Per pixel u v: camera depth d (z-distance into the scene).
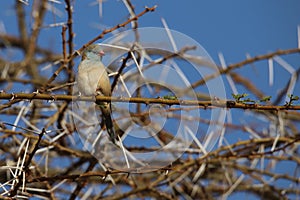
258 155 22.88
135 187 24.61
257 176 24.30
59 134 23.80
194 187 24.61
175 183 23.20
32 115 24.55
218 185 26.62
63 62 20.89
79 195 25.03
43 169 24.92
